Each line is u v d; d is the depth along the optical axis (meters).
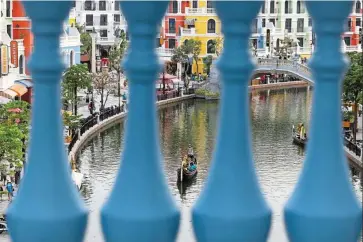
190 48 145.88
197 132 103.81
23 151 64.69
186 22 153.88
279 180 72.31
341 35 11.75
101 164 81.56
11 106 69.88
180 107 127.94
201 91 134.75
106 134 99.00
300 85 156.12
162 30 152.25
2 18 104.50
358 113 98.06
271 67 125.38
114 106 108.12
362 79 83.81
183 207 63.72
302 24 162.38
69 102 101.94
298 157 85.31
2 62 94.00
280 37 159.62
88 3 165.25
